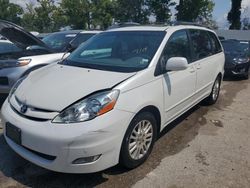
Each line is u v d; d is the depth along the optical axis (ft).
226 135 16.25
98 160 10.41
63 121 10.13
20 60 18.83
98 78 11.75
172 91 13.99
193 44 17.03
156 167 12.48
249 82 32.73
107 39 15.29
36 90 11.52
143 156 12.51
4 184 11.08
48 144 10.05
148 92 12.13
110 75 12.00
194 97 17.22
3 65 18.71
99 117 10.24
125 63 13.21
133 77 11.79
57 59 20.24
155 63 12.99
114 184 11.23
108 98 10.62
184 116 19.15
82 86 11.19
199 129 16.97
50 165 10.32
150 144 12.86
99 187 11.03
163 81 13.23
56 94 10.95
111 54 14.26
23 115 10.93
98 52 14.65
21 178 11.46
